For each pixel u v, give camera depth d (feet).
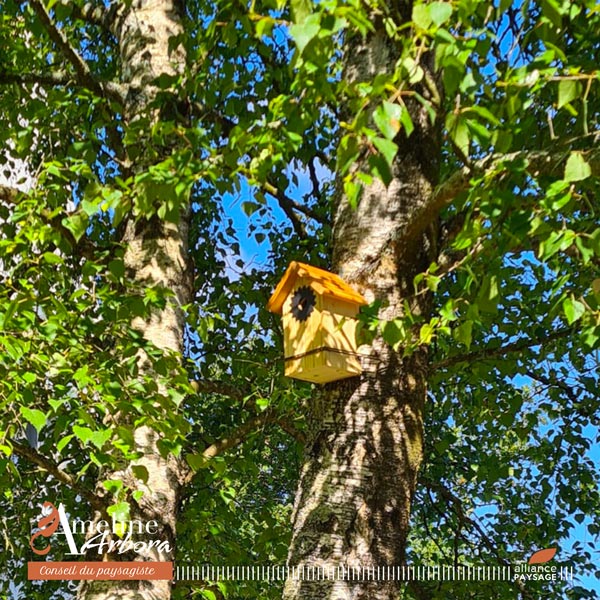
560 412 21.56
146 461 14.42
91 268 12.37
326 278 11.29
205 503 19.69
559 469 22.34
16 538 20.52
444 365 16.67
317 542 10.62
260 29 8.18
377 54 11.82
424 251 11.80
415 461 11.22
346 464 10.87
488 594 20.59
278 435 23.62
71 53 16.26
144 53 17.07
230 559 18.79
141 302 11.82
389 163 6.91
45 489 22.57
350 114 12.12
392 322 9.50
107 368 11.49
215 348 21.83
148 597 13.87
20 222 12.48
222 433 21.31
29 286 11.50
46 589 21.70
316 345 11.00
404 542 10.89
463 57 7.34
